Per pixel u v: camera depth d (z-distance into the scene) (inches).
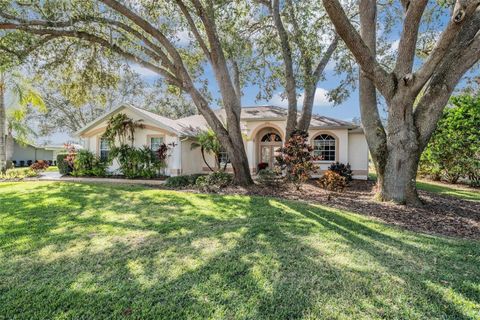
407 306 117.6
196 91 444.1
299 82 485.1
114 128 609.6
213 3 419.2
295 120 536.4
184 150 671.8
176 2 393.4
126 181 561.0
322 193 410.3
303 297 123.4
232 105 454.0
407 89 300.8
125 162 598.5
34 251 175.8
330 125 678.5
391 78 307.9
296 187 439.5
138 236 205.5
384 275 144.9
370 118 351.9
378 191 349.1
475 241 210.8
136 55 458.6
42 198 347.9
